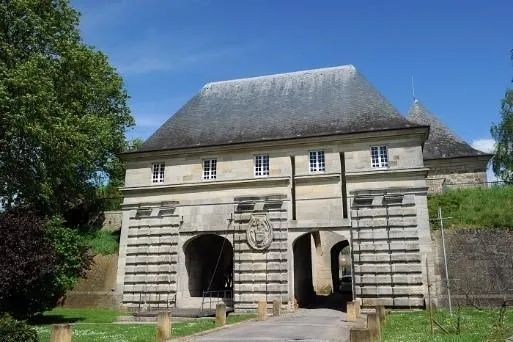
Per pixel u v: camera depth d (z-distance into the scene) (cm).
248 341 1488
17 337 1347
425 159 4084
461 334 1513
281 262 2920
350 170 2967
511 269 2612
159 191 3322
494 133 5119
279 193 3056
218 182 3188
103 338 1677
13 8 2864
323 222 2916
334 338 1545
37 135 2658
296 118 3312
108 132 3562
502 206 2920
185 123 3616
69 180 3306
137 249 3250
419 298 2659
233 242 3056
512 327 1625
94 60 3481
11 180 2895
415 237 2753
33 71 2684
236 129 3394
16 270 2159
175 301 3095
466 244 2736
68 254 2611
